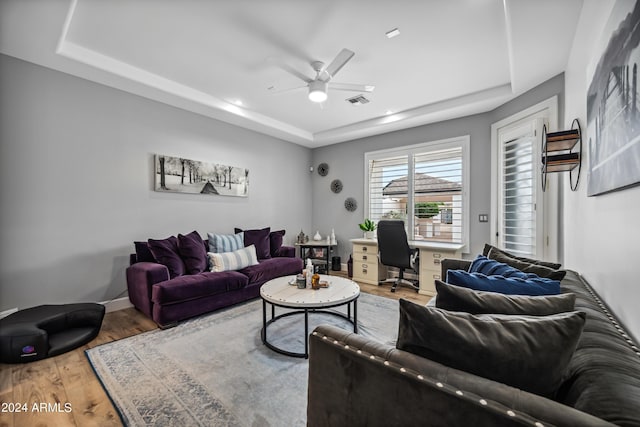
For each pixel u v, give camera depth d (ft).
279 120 14.84
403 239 12.35
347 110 13.32
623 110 3.50
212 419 4.91
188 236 11.05
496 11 6.68
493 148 11.84
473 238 12.71
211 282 9.72
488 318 2.78
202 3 6.52
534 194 9.36
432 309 2.83
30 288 8.47
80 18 7.02
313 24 7.22
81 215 9.45
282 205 17.06
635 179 3.13
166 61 9.08
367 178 16.43
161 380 6.01
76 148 9.33
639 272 3.34
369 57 8.70
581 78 6.64
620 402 1.84
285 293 7.89
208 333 8.37
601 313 3.52
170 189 11.64
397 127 14.74
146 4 6.54
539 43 7.13
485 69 9.41
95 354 7.06
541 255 9.05
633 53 3.19
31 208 8.49
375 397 2.74
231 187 14.03
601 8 5.08
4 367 6.38
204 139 13.01
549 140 6.68
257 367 6.56
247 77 10.15
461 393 2.22
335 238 17.79
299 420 4.91
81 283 9.43
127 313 9.91
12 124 8.16
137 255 10.09
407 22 7.10
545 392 2.35
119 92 10.30
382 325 9.01
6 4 6.02
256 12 6.81
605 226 4.67
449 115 12.82
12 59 8.13
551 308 3.18
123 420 4.84
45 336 6.77
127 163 10.52
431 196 14.10
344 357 3.00
